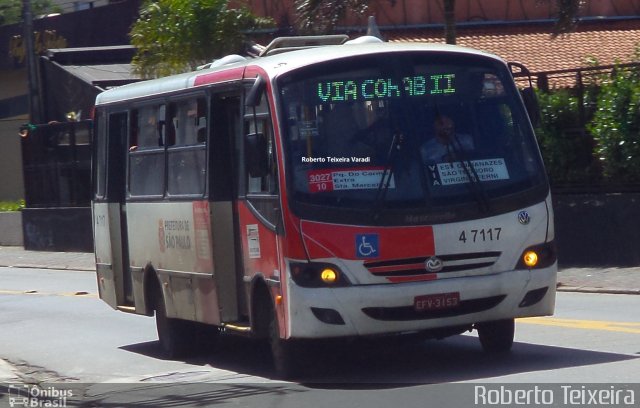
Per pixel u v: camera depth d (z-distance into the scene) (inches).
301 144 430.9
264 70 450.3
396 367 477.7
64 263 1290.6
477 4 1446.9
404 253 422.6
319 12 928.3
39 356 614.2
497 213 436.1
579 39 1408.7
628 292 730.2
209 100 496.1
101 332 696.4
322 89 437.1
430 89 447.5
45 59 1582.2
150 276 579.5
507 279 434.6
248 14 1185.4
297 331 423.5
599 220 864.3
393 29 1423.5
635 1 1481.3
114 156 623.8
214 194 491.2
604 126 858.1
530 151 454.6
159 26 1166.3
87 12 1792.6
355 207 422.9
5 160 2052.2
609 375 421.1
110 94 629.9
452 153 438.9
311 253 419.8
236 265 491.5
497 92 458.6
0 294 985.5
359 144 433.1
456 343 539.2
